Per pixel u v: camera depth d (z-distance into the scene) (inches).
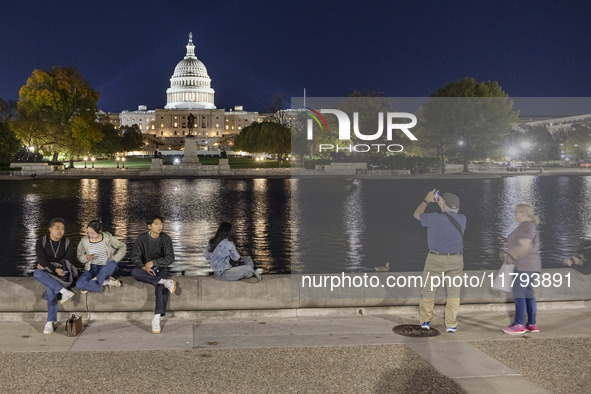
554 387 242.5
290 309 364.5
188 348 294.2
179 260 661.9
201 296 358.9
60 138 3093.0
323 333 322.0
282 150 3006.9
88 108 3351.4
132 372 259.4
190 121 3029.0
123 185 2014.0
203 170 2721.5
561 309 378.0
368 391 238.5
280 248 726.5
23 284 355.3
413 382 247.9
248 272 363.6
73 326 315.9
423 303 329.7
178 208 1191.6
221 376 254.7
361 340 307.7
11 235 836.6
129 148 5816.9
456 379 251.4
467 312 371.6
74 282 361.4
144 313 357.7
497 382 247.8
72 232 864.9
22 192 1668.3
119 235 836.0
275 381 249.0
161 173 2716.5
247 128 5123.0
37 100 3085.6
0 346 297.7
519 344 300.4
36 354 284.5
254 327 336.2
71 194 1585.9
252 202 1326.3
